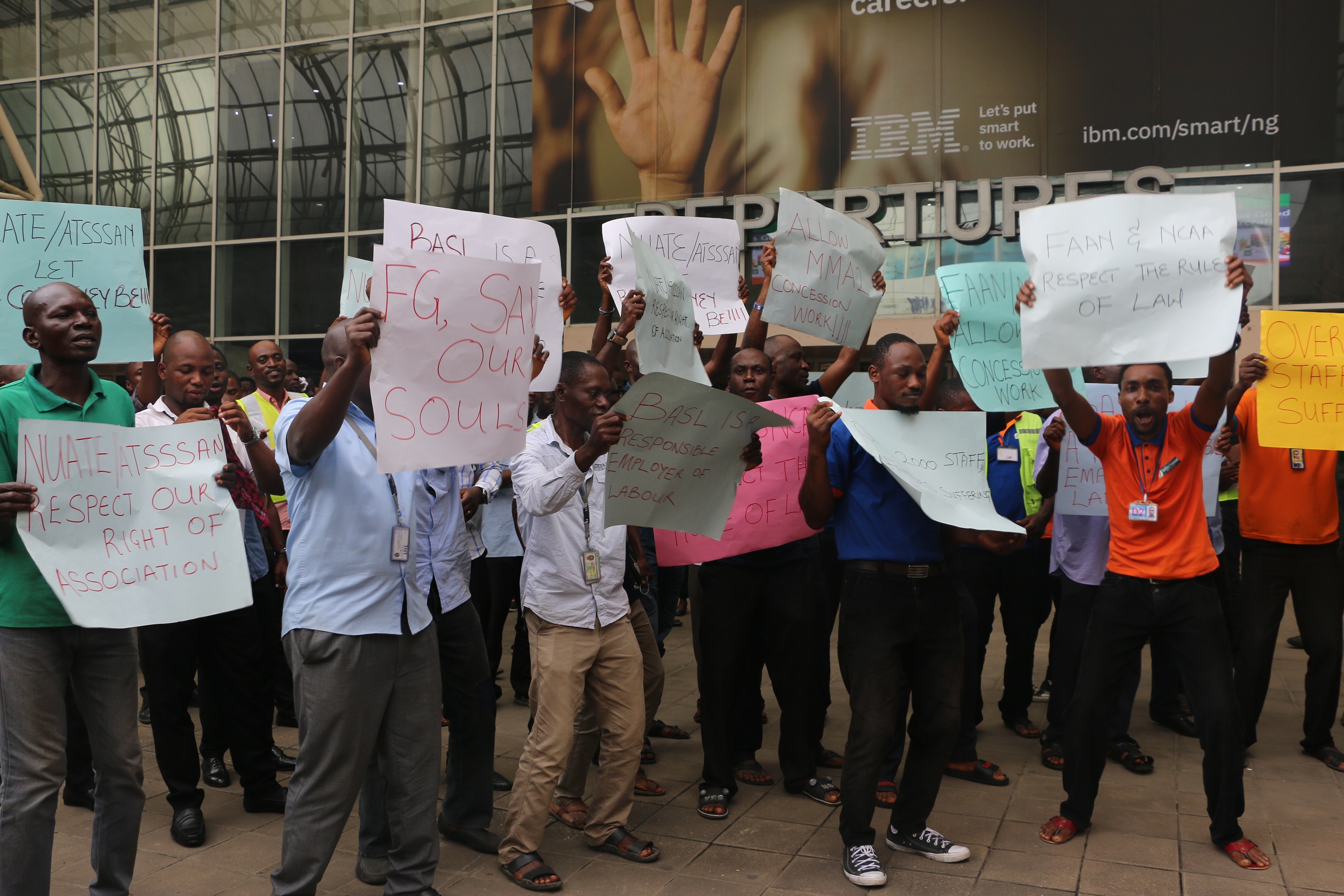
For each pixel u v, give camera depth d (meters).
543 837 3.65
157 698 3.60
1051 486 4.44
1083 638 4.47
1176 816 3.87
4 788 2.66
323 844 2.74
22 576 2.68
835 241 4.30
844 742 4.87
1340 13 9.12
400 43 12.46
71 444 2.72
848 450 3.43
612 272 4.59
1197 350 3.11
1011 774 4.43
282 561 4.16
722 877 3.34
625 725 3.48
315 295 12.83
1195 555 3.48
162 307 13.50
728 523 3.88
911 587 3.33
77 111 13.93
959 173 10.20
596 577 3.35
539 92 11.77
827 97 10.62
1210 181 9.49
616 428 3.01
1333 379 3.88
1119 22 9.70
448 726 3.62
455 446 2.68
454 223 3.33
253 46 13.12
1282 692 5.84
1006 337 4.30
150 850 3.57
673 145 11.19
